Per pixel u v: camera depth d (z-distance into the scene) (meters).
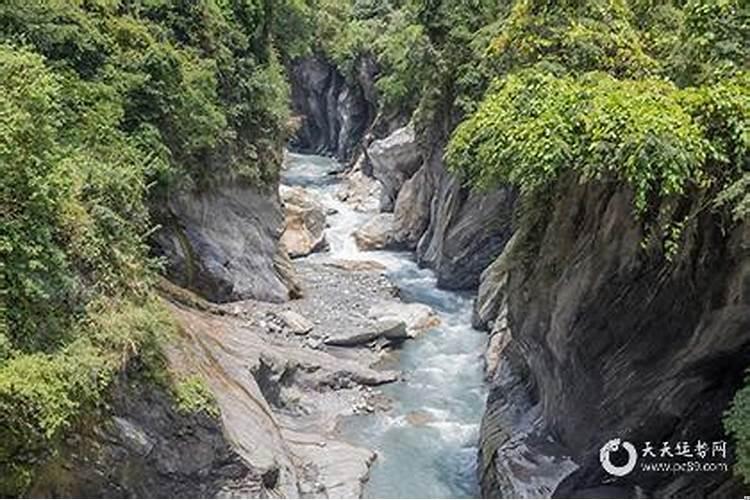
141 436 12.23
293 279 26.44
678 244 11.69
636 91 12.12
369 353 22.69
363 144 44.31
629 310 13.00
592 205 13.72
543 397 15.98
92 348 11.60
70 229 12.59
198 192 22.25
